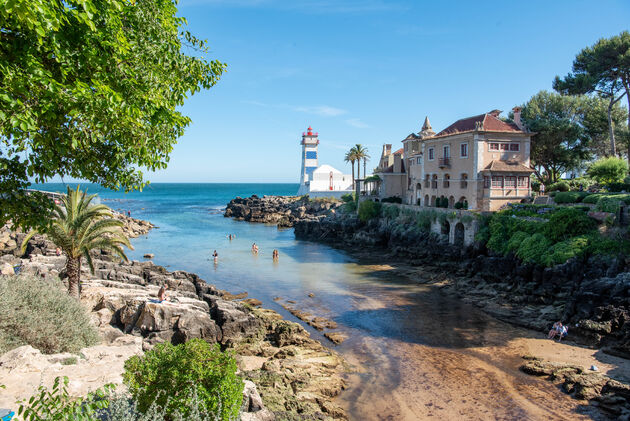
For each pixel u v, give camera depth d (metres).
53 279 26.41
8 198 10.49
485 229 51.06
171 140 13.34
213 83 14.62
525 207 50.34
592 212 40.28
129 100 11.02
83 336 19.94
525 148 58.59
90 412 8.41
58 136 10.27
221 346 28.89
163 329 27.80
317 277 51.19
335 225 83.06
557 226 41.12
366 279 50.06
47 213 11.27
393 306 39.06
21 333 17.12
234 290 45.09
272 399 20.59
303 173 147.88
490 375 25.17
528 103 73.56
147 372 11.49
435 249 57.66
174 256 65.62
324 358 27.06
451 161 62.00
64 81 9.99
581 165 78.06
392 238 67.69
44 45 9.23
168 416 10.94
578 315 31.52
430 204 67.75
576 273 37.44
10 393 12.38
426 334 31.95
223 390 11.23
